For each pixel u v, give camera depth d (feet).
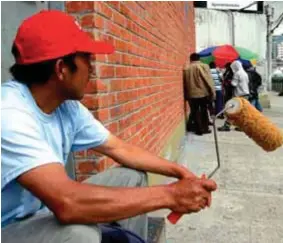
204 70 29.27
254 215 13.17
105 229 5.56
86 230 4.15
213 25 58.29
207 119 30.14
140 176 6.41
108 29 8.69
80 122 5.84
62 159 5.35
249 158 21.61
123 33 10.07
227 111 6.38
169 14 20.53
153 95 14.79
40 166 4.07
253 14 60.70
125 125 10.16
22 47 4.54
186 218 12.87
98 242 4.24
